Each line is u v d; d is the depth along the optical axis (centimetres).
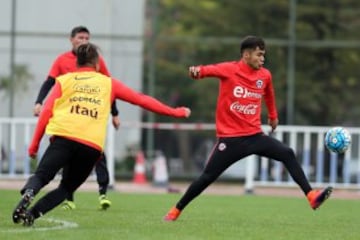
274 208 3828
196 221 2978
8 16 6506
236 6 7650
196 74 2789
